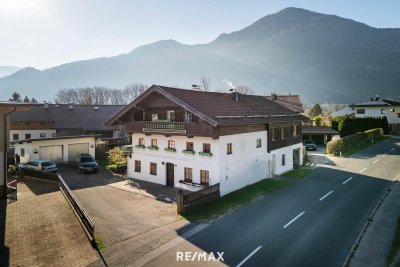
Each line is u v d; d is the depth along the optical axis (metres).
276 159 30.39
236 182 24.48
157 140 27.08
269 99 39.47
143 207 20.12
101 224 16.94
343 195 22.88
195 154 24.03
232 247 14.23
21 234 14.60
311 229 16.31
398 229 16.09
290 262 12.86
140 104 27.61
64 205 18.98
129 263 12.62
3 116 19.14
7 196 20.47
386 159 37.78
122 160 32.72
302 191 24.12
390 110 67.75
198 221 17.56
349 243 14.57
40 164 29.81
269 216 18.36
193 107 22.59
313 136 57.81
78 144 37.59
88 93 123.88
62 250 13.21
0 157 19.48
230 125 22.48
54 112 54.00
